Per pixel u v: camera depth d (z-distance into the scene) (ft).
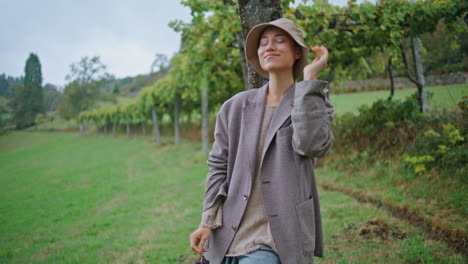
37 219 23.02
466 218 10.91
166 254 12.19
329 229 11.92
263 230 4.37
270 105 4.64
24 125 207.92
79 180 38.93
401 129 20.21
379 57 26.55
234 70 31.19
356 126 23.94
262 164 4.32
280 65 4.44
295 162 4.24
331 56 23.58
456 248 9.40
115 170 42.96
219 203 4.77
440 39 21.22
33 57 216.13
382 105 23.86
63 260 13.51
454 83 19.79
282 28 4.29
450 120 18.16
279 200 4.19
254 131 4.53
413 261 8.86
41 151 103.81
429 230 10.87
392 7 18.02
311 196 4.62
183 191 24.58
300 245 4.13
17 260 14.57
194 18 19.80
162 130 95.66
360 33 20.49
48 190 34.88
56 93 254.47
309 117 3.92
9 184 44.27
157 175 33.91
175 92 56.49
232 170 4.75
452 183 13.96
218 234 4.64
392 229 11.25
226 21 18.04
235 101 4.96
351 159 21.52
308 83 3.99
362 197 15.57
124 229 17.08
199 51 24.85
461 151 15.11
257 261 4.11
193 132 70.90
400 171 17.24
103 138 124.47
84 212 23.09
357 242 10.56
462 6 16.65
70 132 192.34
